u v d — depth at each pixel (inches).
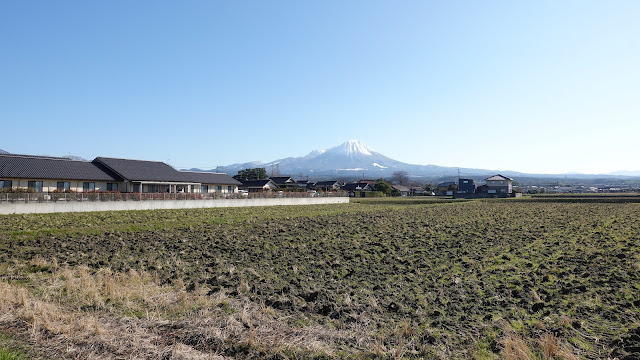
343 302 364.8
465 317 321.7
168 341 277.1
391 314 333.4
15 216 1115.3
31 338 274.7
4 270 481.1
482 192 3878.0
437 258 573.6
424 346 265.1
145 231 869.2
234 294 385.7
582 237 764.6
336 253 612.4
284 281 440.5
